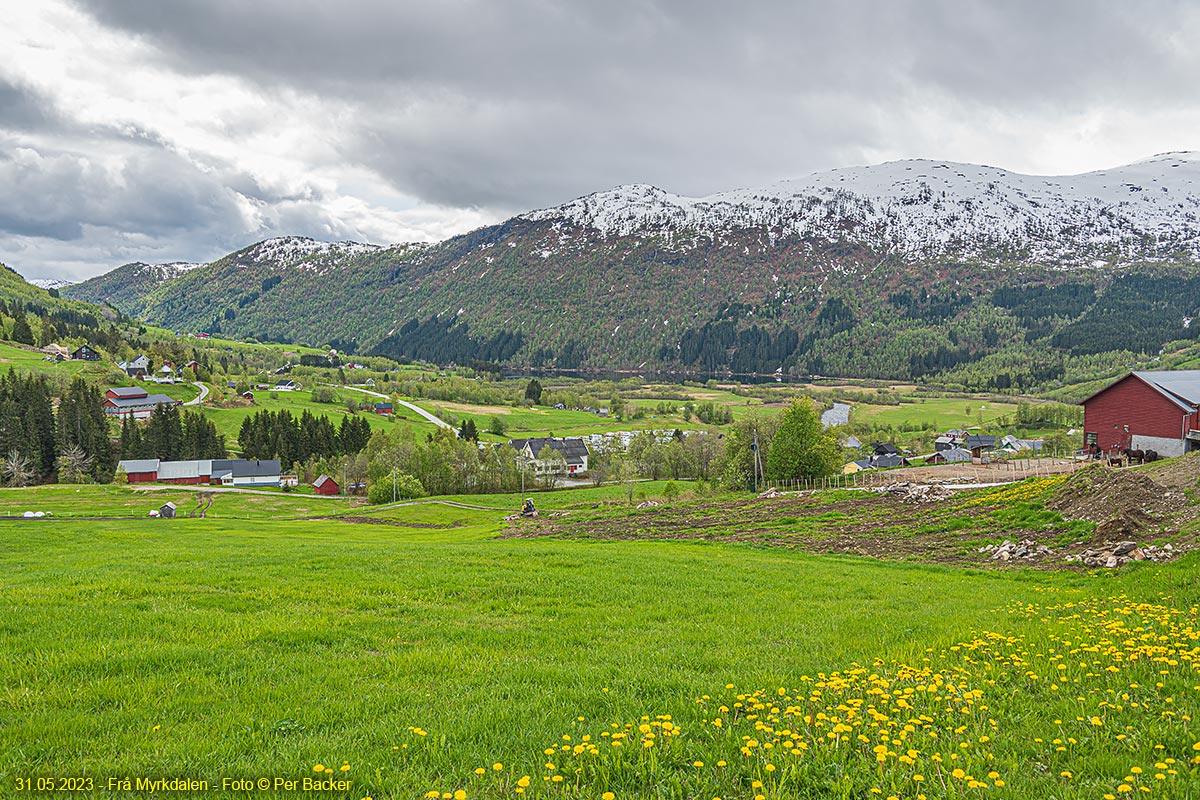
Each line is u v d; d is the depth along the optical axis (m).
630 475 122.88
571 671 11.59
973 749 7.61
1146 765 6.96
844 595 21.64
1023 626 14.54
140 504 96.00
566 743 8.02
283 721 8.99
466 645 13.85
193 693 10.16
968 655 11.89
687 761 7.62
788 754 7.48
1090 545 27.39
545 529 55.50
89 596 17.23
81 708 9.42
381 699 10.00
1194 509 27.31
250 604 17.06
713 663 12.48
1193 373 59.81
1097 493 31.78
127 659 11.54
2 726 8.63
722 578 24.56
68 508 88.00
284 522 77.62
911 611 18.62
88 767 7.52
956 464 82.56
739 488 88.50
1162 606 15.52
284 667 11.61
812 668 11.76
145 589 18.25
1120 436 60.72
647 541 43.19
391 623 15.52
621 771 7.33
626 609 18.47
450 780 7.32
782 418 82.44
